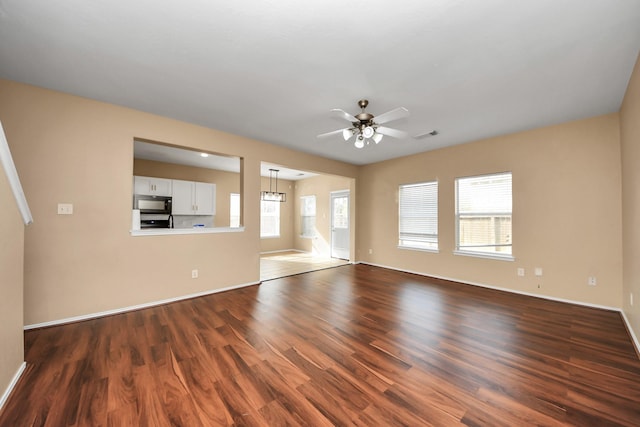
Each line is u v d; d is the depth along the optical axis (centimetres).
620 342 241
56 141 275
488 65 224
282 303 347
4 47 204
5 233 165
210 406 159
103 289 301
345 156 551
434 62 220
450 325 278
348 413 154
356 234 639
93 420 147
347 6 162
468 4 159
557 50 203
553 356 217
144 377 186
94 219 296
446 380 185
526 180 386
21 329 189
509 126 369
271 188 825
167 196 573
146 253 332
